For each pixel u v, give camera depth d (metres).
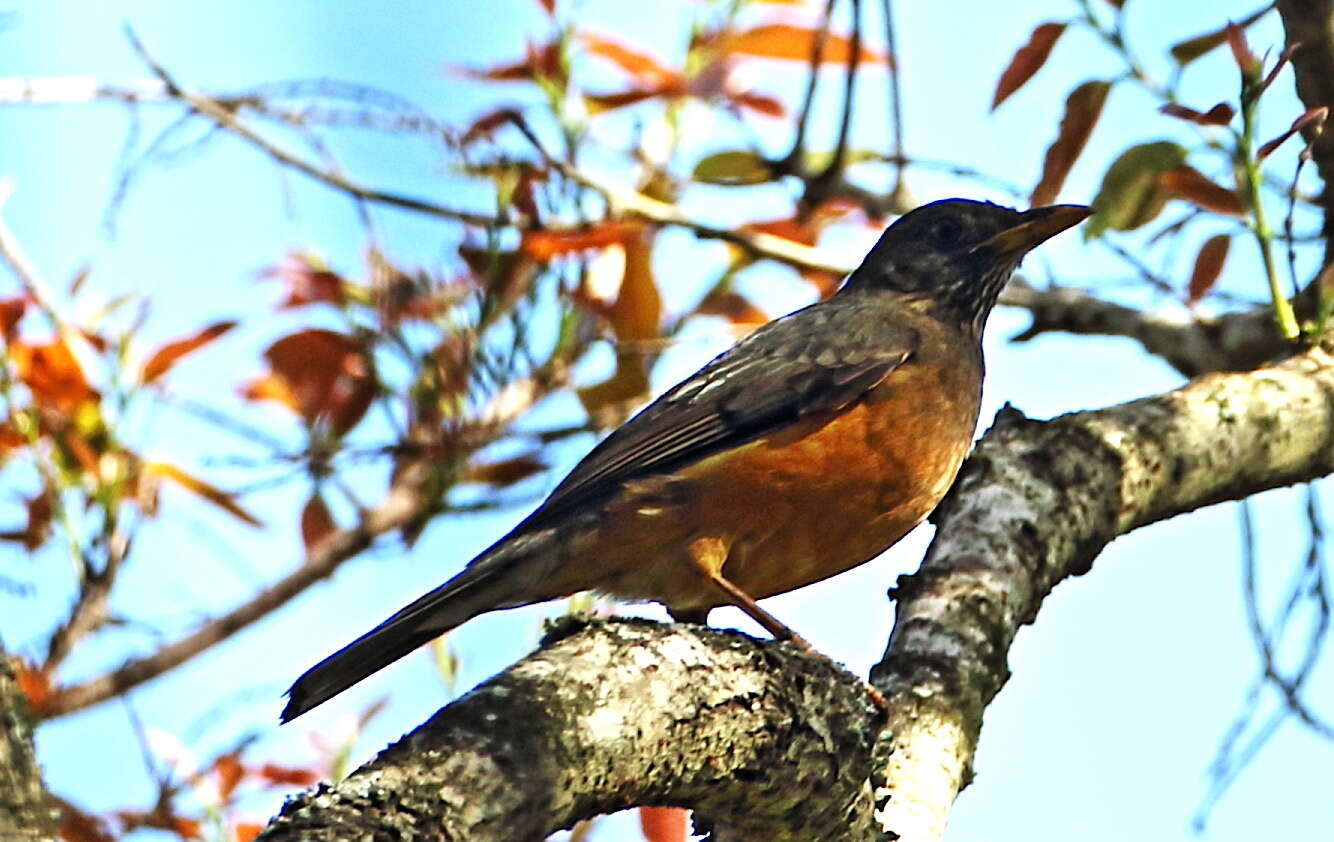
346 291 12.37
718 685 6.72
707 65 12.33
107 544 11.86
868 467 9.82
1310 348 10.65
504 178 11.81
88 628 11.75
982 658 8.78
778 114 12.41
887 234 12.06
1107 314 11.89
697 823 7.30
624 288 12.20
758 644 7.10
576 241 11.54
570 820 5.98
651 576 9.80
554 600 9.89
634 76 12.23
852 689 7.29
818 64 12.07
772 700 6.88
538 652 6.49
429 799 5.34
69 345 11.81
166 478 12.39
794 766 6.92
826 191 12.42
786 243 12.26
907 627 8.95
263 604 12.23
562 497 9.93
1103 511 9.60
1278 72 9.36
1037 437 9.87
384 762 5.47
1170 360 11.73
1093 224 10.54
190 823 10.50
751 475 9.61
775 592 10.22
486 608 9.65
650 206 12.02
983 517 9.45
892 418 9.94
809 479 9.68
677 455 10.02
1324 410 10.21
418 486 12.70
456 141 11.86
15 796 5.61
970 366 10.59
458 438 12.19
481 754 5.58
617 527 9.63
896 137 12.33
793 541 9.84
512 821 5.50
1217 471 9.95
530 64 12.02
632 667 6.52
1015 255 11.84
